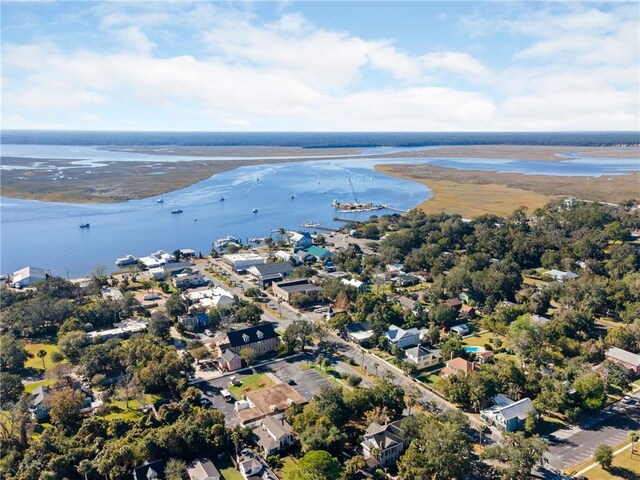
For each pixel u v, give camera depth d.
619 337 167.38
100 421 124.50
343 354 171.25
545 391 132.38
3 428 120.25
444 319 191.38
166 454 112.25
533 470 109.19
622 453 115.44
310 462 102.38
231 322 197.25
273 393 138.88
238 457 112.50
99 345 159.38
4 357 155.75
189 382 151.12
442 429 111.81
